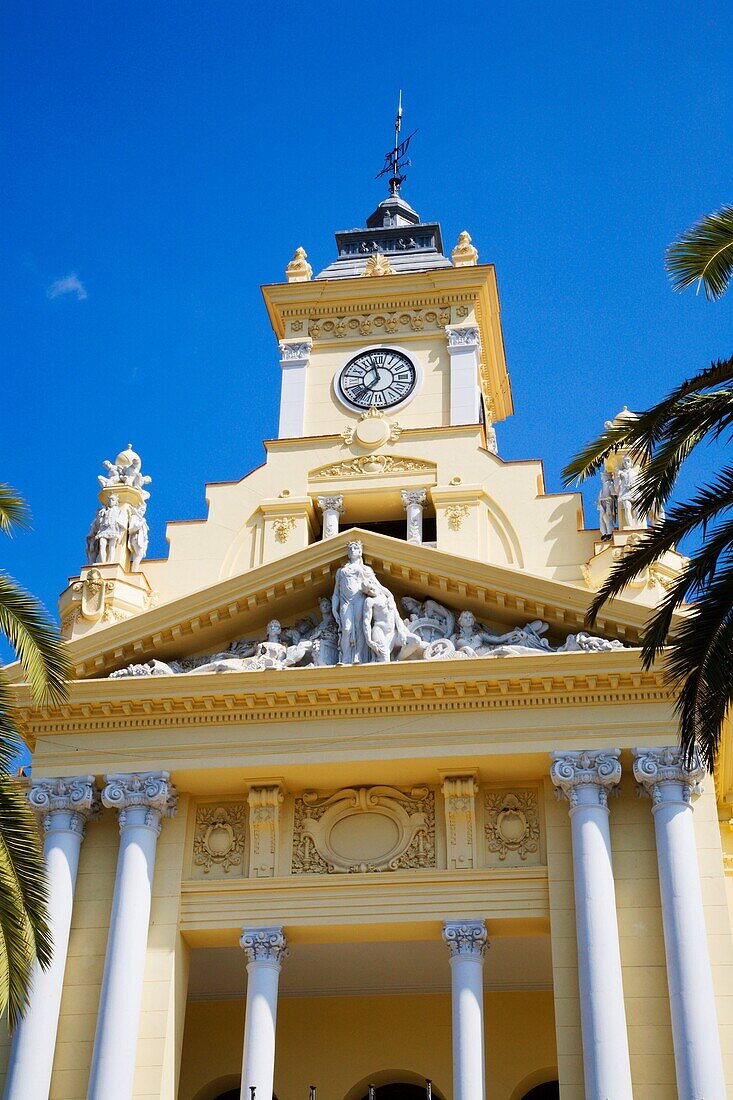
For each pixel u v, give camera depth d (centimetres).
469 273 3912
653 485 2253
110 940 2878
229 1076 3494
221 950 3231
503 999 3491
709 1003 2650
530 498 3441
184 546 3512
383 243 4359
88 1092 2733
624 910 2833
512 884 2914
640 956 2786
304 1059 3491
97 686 3058
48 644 2405
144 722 3073
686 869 2773
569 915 2845
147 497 3506
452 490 3475
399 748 2980
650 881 2855
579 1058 2711
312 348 3925
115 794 3011
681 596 2178
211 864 3041
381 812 3052
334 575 3175
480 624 3134
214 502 3578
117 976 2828
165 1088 2806
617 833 2911
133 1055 2783
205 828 3084
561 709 2966
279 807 3047
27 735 3131
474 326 3856
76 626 3288
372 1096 2684
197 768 3017
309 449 3638
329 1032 3516
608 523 3312
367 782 3062
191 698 3034
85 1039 2861
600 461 2359
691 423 2188
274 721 3042
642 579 3102
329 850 3023
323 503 3544
